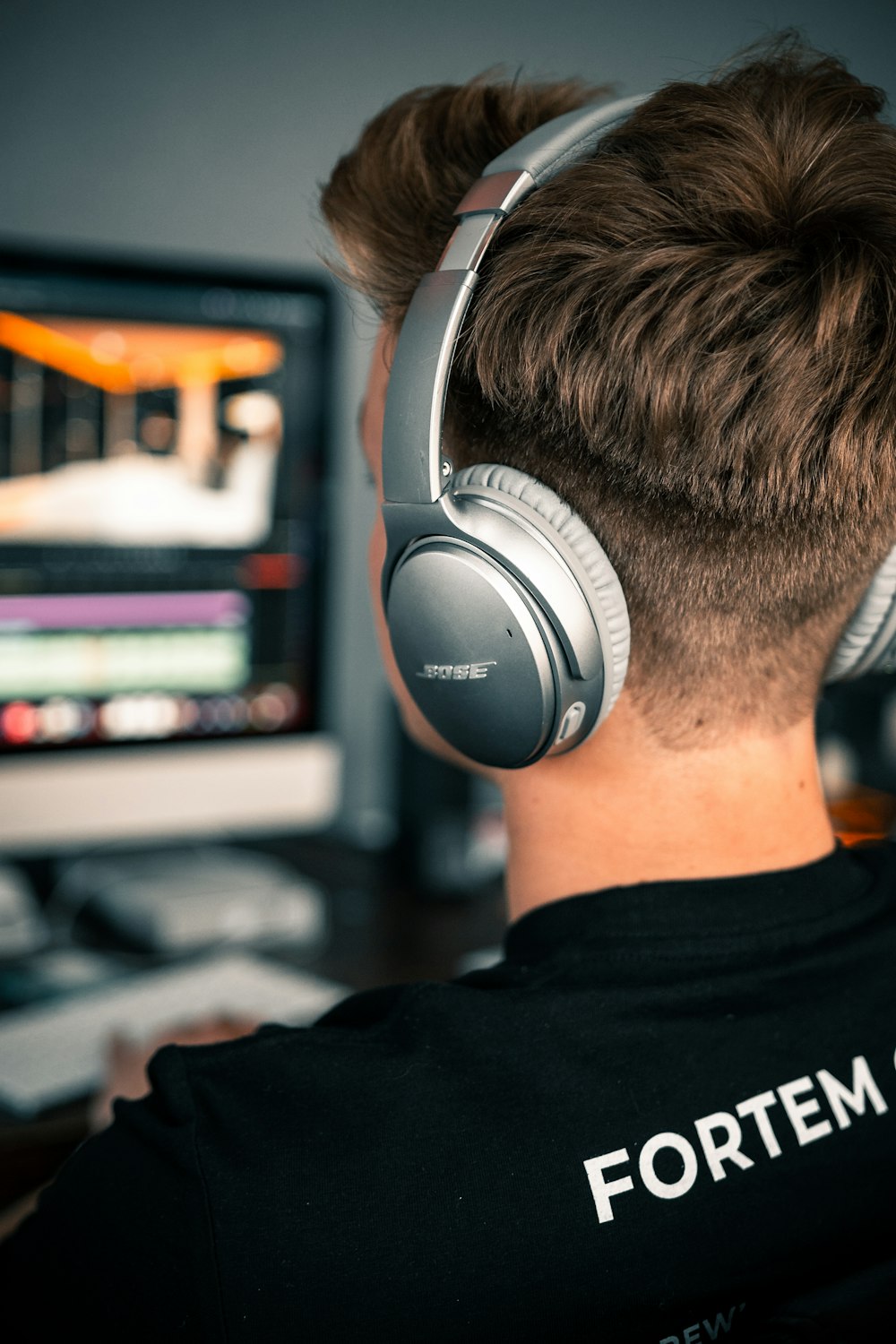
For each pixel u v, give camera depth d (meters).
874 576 0.52
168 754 1.39
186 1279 0.44
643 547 0.49
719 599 0.49
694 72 0.58
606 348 0.46
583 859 0.55
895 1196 0.50
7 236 1.60
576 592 0.47
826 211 0.48
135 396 1.34
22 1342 0.52
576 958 0.51
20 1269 0.53
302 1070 0.47
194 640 1.40
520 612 0.48
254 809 1.45
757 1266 0.47
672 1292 0.45
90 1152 0.50
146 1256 0.45
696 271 0.46
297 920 1.37
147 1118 0.48
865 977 0.52
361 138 0.65
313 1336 0.43
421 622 0.51
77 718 1.35
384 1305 0.43
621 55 2.05
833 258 0.46
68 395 1.30
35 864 1.52
